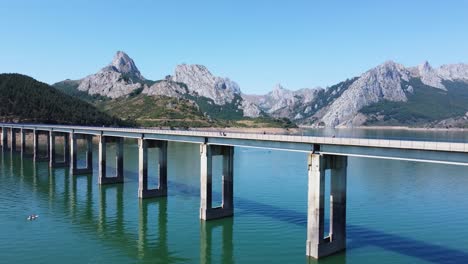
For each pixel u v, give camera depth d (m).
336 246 49.09
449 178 102.81
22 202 76.31
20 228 60.50
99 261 48.31
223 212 65.88
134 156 147.38
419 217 64.81
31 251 51.16
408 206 72.00
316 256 47.19
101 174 93.81
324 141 47.81
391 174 109.69
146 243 54.56
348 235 55.59
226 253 50.59
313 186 47.75
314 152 48.78
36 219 65.25
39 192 85.44
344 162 48.84
